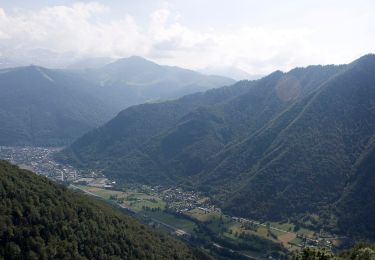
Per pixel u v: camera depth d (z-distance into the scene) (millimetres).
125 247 176250
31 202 162500
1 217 148500
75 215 173875
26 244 147500
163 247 196375
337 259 127375
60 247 154125
